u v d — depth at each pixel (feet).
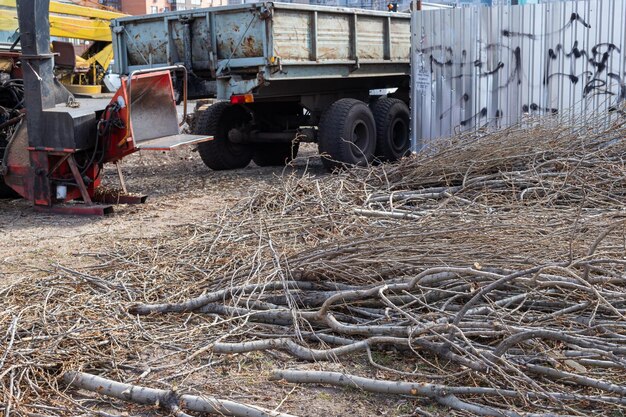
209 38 31.48
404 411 11.69
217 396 12.19
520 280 13.79
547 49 31.58
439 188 24.71
